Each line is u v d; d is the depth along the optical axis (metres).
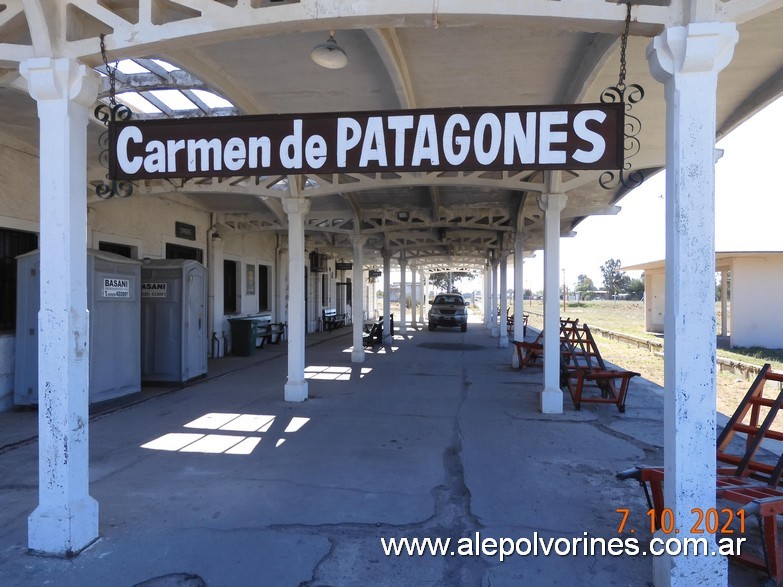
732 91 5.98
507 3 3.05
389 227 13.23
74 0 3.48
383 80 5.95
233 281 15.48
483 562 3.46
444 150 3.31
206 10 3.31
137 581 3.20
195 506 4.30
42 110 3.51
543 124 3.21
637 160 7.89
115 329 8.20
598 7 3.02
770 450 6.06
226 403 8.23
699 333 2.92
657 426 6.96
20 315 7.46
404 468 5.24
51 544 3.47
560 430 6.73
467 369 12.11
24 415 7.29
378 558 3.49
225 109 7.23
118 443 6.08
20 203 7.81
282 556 3.51
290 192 8.25
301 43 5.04
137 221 10.52
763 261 17.91
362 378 10.77
